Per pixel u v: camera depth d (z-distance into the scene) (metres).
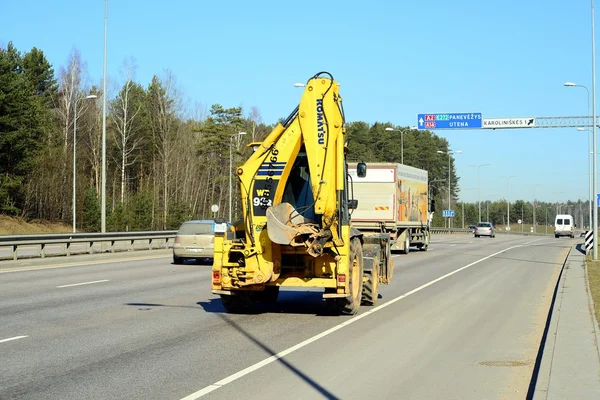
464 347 10.79
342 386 8.16
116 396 7.56
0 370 8.79
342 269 13.40
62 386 7.98
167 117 80.50
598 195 52.59
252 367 9.11
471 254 38.62
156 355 9.84
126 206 66.38
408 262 31.08
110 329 12.00
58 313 13.77
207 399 7.46
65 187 67.94
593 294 17.48
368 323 13.16
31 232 58.75
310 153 13.23
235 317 13.72
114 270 24.27
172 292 17.67
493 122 54.91
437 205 123.38
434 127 55.72
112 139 80.38
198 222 27.70
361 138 109.06
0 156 59.09
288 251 13.59
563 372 8.55
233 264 13.62
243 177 13.55
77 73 74.19
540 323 13.39
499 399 7.71
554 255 38.84
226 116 84.75
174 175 79.94
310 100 13.32
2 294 16.73
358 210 33.06
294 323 13.03
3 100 58.56
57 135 74.06
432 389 8.10
